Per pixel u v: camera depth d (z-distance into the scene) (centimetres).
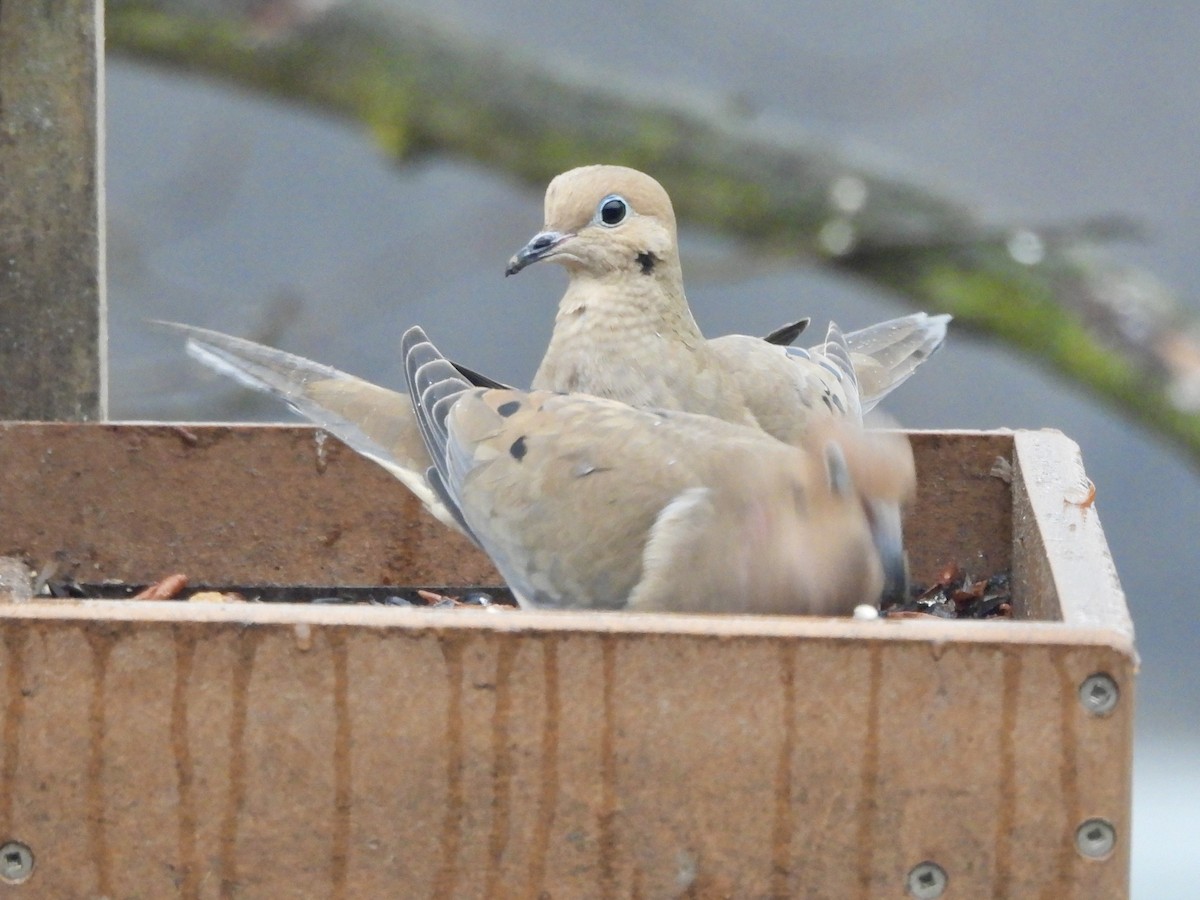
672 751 723
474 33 1961
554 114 1909
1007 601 1068
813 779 720
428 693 726
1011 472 1074
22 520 1068
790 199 1873
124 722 732
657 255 1135
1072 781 712
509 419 983
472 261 2206
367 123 1927
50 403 1115
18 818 738
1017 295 1873
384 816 732
